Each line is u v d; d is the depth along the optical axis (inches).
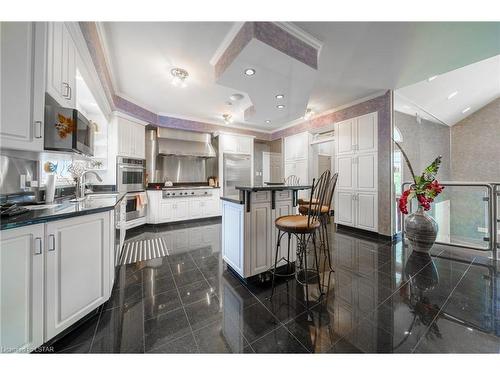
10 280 40.6
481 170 213.9
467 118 222.5
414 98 150.3
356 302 65.9
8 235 40.0
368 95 138.3
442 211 133.5
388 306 63.6
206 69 104.1
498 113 204.7
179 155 184.5
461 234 122.2
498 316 58.3
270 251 84.7
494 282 77.7
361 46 85.2
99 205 62.8
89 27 69.4
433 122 208.7
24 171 68.5
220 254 108.9
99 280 59.1
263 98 107.3
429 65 100.6
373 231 138.2
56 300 47.8
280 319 58.1
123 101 139.6
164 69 104.7
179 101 150.3
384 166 132.2
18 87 46.1
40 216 44.7
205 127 194.2
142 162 160.4
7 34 44.7
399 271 87.6
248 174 215.0
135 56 93.5
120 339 50.6
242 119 193.0
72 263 51.4
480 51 89.0
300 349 47.9
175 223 177.3
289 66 78.7
